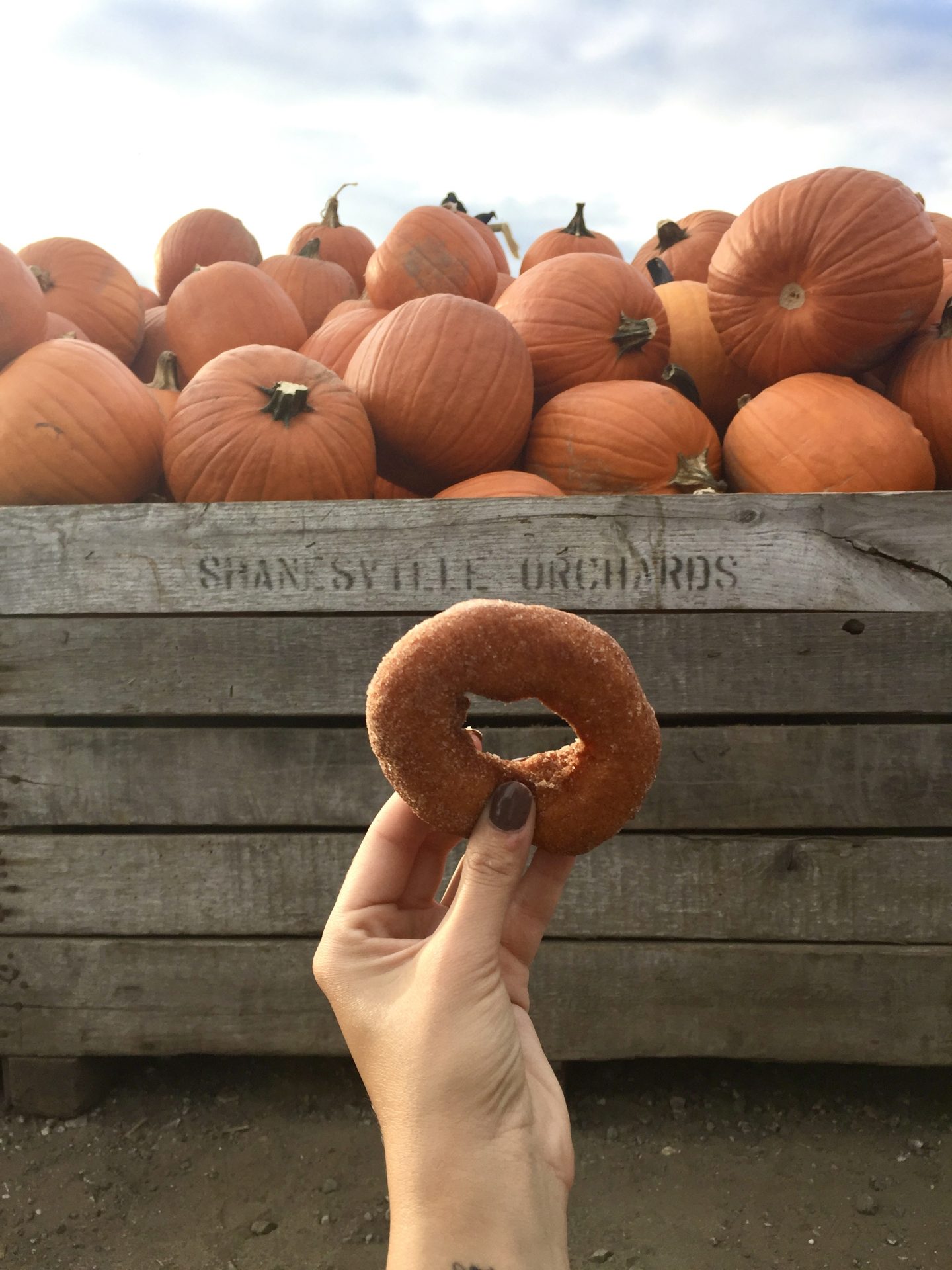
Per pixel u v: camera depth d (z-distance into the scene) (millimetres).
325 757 1012
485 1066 432
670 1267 860
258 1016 1038
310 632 999
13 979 1054
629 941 1020
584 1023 1021
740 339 1302
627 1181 956
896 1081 1093
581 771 489
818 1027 1005
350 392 1207
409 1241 410
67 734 1026
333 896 1021
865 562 963
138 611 1012
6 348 1202
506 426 1236
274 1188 962
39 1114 1065
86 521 1010
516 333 1285
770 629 972
